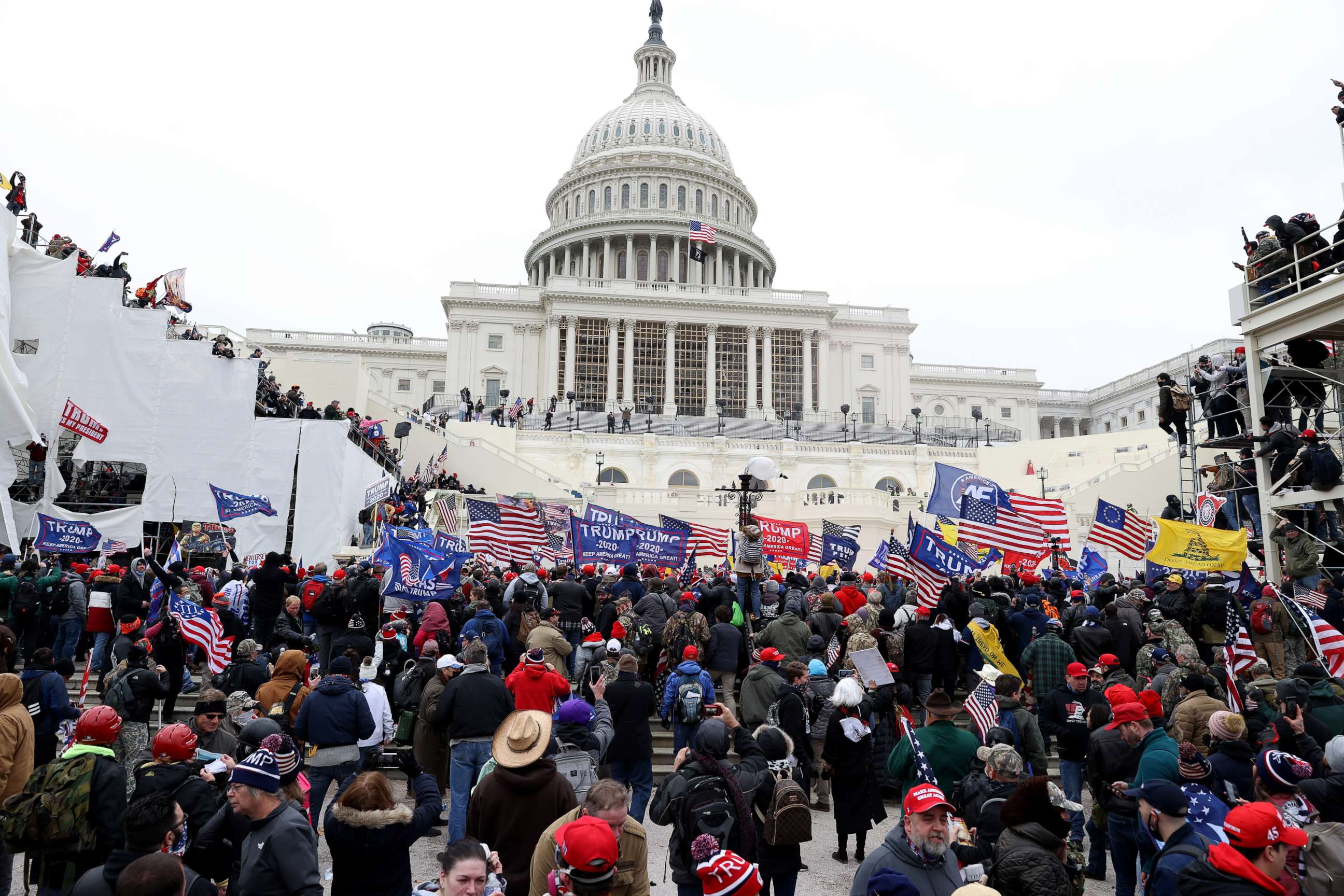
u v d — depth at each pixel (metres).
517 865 6.37
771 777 7.63
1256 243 19.61
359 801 6.05
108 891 5.30
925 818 5.61
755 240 105.38
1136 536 21.27
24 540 25.67
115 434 27.80
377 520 29.84
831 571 19.77
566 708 7.82
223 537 27.17
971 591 15.76
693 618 12.98
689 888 6.43
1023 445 63.41
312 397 44.22
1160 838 6.38
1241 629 10.16
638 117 110.88
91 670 15.02
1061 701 10.10
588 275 101.69
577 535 17.89
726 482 58.69
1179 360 92.19
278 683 10.62
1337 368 20.00
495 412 64.19
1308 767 6.35
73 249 29.20
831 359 89.31
